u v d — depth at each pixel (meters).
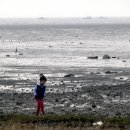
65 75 108.38
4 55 173.75
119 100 74.19
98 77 106.38
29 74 112.12
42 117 47.88
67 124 44.97
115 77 106.56
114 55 174.38
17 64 138.12
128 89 87.12
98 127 42.53
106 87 89.44
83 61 149.38
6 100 73.75
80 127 42.34
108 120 46.50
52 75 110.19
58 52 191.75
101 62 145.38
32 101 72.75
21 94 80.38
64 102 71.81
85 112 62.47
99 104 70.12
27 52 191.38
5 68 126.56
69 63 142.00
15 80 100.50
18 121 45.91
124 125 44.53
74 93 81.44
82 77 106.31
